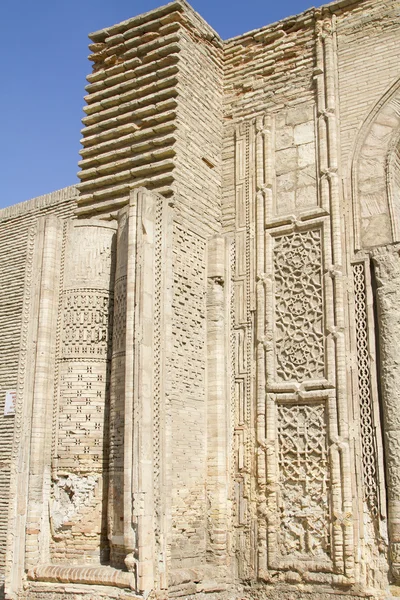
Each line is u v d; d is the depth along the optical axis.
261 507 10.54
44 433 10.51
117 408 10.18
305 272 11.19
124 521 9.29
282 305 11.31
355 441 10.07
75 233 11.43
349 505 9.84
